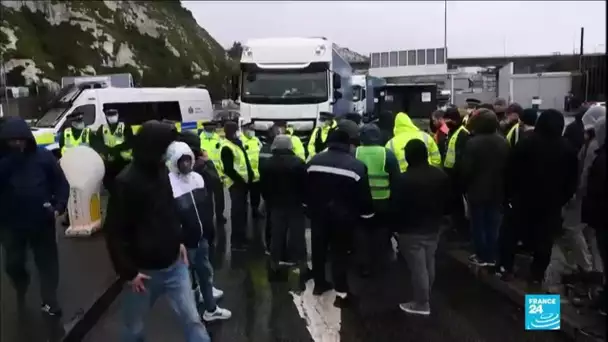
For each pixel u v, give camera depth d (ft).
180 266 14.14
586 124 20.71
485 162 22.27
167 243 13.64
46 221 18.61
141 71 211.00
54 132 52.19
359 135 23.68
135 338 14.14
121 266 13.43
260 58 51.19
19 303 19.20
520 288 20.65
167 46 240.12
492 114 22.45
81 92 57.57
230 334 18.60
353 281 23.84
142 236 13.48
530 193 20.21
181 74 232.94
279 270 25.22
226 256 27.68
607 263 17.62
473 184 22.74
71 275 23.04
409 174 19.40
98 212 31.01
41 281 18.79
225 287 23.21
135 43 226.38
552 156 19.80
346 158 20.79
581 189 20.93
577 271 21.88
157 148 13.42
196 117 72.28
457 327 18.92
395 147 23.65
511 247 21.61
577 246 22.00
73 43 196.03
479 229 23.36
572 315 18.13
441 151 30.37
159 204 13.55
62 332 17.47
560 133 19.99
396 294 22.09
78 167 29.68
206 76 249.14
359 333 18.57
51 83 167.84
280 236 25.18
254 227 33.63
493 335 18.20
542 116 19.99
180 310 14.19
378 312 20.35
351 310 20.57
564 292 20.03
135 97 62.44
